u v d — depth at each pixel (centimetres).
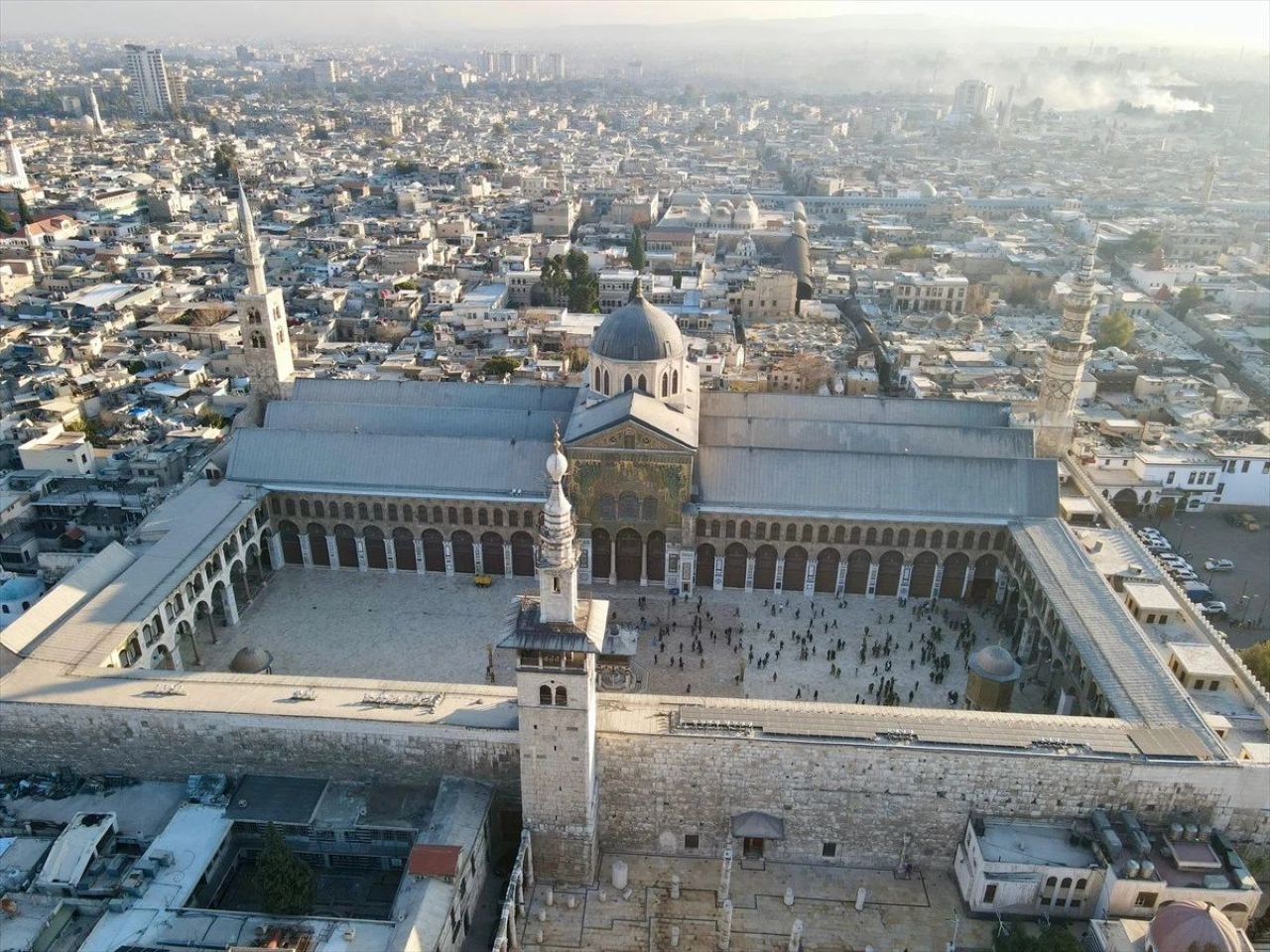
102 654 10681
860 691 12238
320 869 9538
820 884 9706
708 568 14525
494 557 14725
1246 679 10975
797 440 15338
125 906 8456
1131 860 8756
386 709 9794
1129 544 13675
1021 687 12500
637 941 9038
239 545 13712
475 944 8931
